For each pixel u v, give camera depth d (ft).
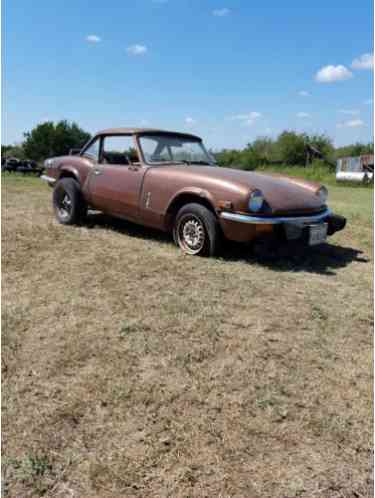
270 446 6.03
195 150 18.75
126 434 6.15
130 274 13.03
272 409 6.82
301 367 8.13
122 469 5.52
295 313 10.66
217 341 8.97
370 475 5.62
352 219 25.40
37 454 5.73
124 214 17.39
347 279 13.64
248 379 7.63
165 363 8.02
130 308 10.48
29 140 137.49
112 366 7.86
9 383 7.28
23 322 9.53
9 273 12.84
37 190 34.19
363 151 124.26
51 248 15.69
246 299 11.42
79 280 12.39
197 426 6.35
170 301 10.96
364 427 6.53
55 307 10.41
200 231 14.79
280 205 13.98
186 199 15.37
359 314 10.78
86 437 6.07
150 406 6.77
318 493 5.31
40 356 8.15
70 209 19.44
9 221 20.04
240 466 5.65
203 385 7.37
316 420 6.61
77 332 9.14
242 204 13.53
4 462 5.59
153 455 5.76
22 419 6.40
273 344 8.99
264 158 130.00
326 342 9.21
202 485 5.32
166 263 14.19
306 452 5.96
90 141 19.43
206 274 13.26
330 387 7.53
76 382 7.36
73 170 19.24
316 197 15.71
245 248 16.51
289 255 16.24
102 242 16.85
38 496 5.12
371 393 7.41
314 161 124.98
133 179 16.66
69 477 5.39
